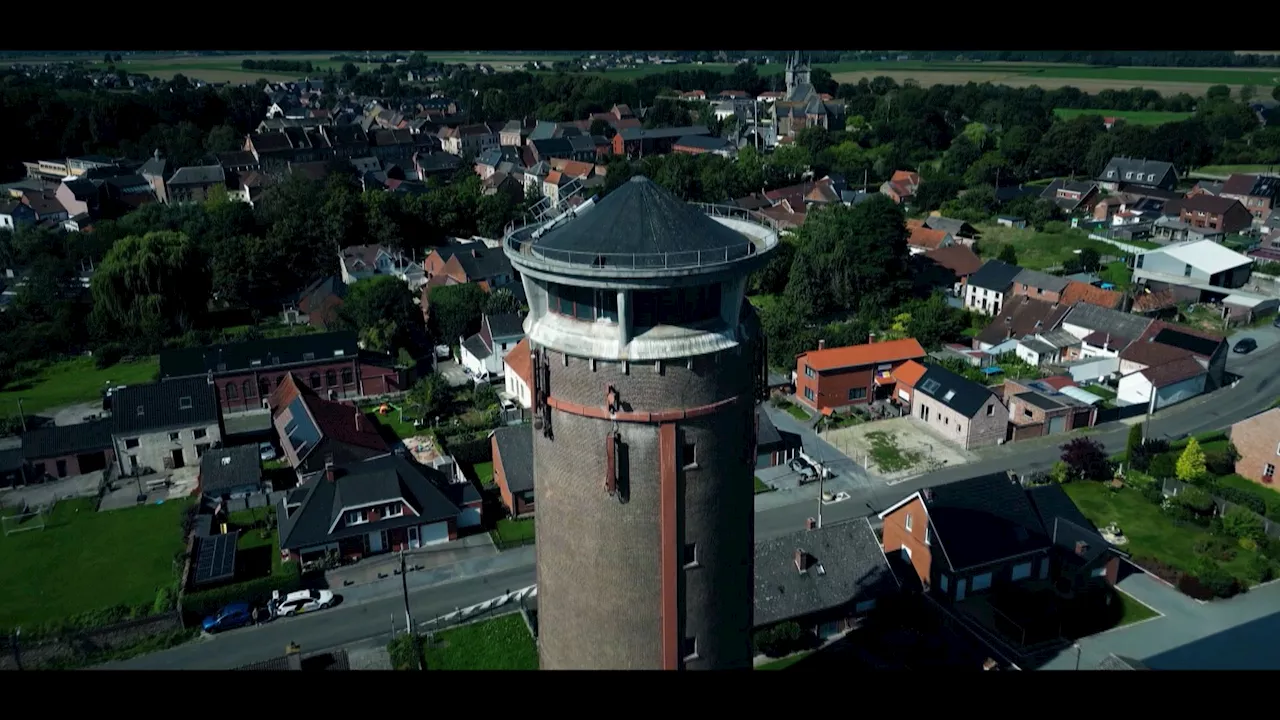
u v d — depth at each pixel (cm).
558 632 2741
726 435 2494
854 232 12275
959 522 5816
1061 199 18112
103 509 7262
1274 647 5191
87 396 9725
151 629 5581
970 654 5119
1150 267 13025
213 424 8081
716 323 2416
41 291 11912
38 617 5750
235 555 6238
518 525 6906
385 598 5978
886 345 9331
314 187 16050
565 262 2377
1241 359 10194
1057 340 10275
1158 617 5519
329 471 6581
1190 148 19775
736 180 18538
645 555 2508
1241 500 6806
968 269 13062
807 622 5341
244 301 13038
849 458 7919
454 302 10781
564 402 2462
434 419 8819
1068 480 7375
